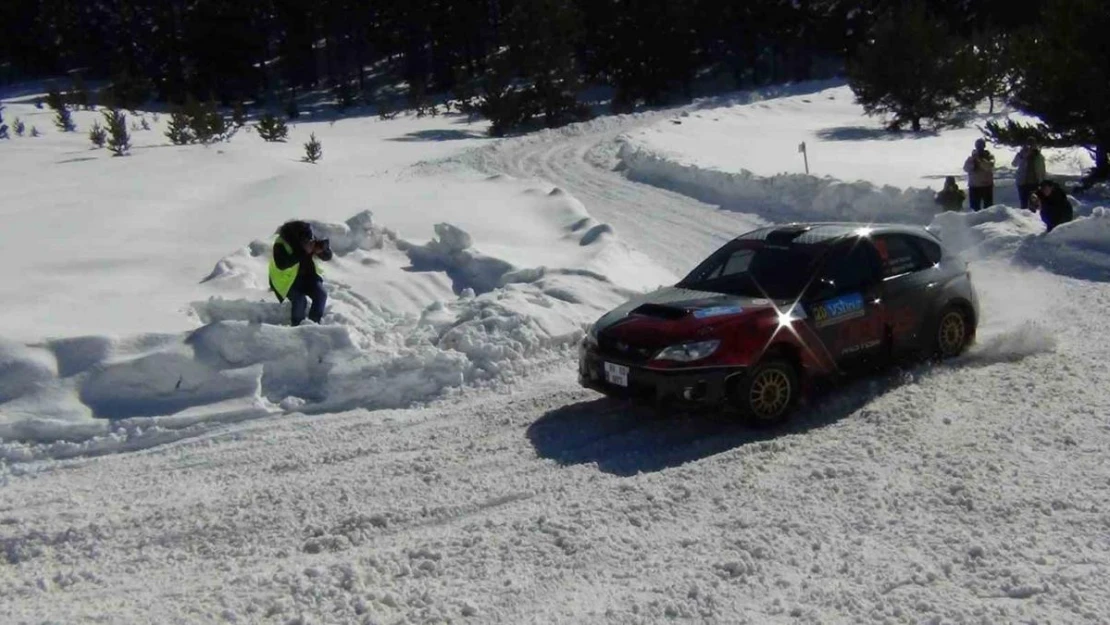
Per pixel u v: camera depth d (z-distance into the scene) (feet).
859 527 18.76
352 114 194.90
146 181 74.79
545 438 24.62
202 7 212.23
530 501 20.81
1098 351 29.04
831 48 200.03
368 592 16.79
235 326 28.78
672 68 188.65
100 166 87.35
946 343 28.40
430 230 54.49
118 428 25.86
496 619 15.99
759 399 24.11
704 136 108.68
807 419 24.84
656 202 71.46
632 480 21.57
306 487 21.79
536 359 31.53
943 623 15.30
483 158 104.27
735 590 16.66
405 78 231.91
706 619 15.79
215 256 46.83
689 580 17.02
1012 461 21.43
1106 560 17.01
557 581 17.22
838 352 25.55
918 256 28.19
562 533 18.97
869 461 21.88
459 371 29.66
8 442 25.27
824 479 21.07
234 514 20.51
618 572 17.48
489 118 151.84
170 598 17.01
